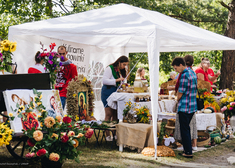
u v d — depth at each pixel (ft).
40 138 11.84
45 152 11.68
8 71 14.42
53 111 13.84
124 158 16.47
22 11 46.57
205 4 47.67
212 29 52.47
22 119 12.29
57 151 12.50
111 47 31.30
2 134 11.16
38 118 12.81
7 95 12.25
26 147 12.27
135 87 21.77
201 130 21.86
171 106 23.68
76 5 46.29
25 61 21.85
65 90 20.49
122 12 20.68
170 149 17.60
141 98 20.85
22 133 12.05
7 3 44.19
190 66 19.10
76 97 17.37
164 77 72.95
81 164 14.84
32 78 13.96
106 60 31.32
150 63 16.29
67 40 25.81
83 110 18.16
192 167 15.15
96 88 30.27
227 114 22.98
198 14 47.32
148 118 19.06
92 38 27.45
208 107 22.43
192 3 47.32
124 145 18.25
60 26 18.66
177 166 15.28
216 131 21.50
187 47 29.58
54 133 12.39
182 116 17.11
